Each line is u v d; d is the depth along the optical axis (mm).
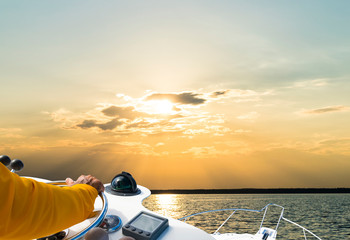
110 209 1324
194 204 88000
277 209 80188
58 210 613
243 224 56281
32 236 596
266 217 65562
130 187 1594
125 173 1642
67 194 660
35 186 568
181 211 75500
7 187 503
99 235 847
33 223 560
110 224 1107
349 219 66750
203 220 58094
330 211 77438
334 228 59438
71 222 680
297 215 71750
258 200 95250
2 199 498
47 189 596
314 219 67188
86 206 728
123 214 1269
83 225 1058
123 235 1072
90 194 765
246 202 93062
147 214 1202
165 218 1159
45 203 575
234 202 93562
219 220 58375
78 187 750
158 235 1073
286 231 56250
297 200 96250
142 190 1684
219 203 90688
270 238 3084
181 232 1110
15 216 524
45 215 580
